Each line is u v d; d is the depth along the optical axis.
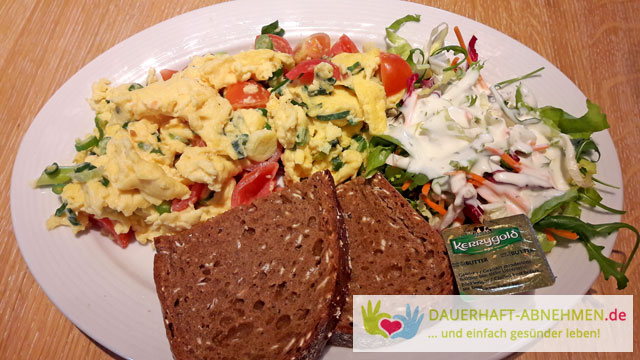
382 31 0.31
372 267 0.23
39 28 0.32
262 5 0.31
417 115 0.26
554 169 0.25
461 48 0.28
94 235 0.25
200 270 0.22
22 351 0.23
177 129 0.25
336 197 0.23
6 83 0.30
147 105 0.24
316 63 0.27
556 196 0.24
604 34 0.33
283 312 0.21
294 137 0.25
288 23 0.31
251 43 0.30
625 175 0.28
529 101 0.27
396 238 0.23
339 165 0.26
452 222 0.25
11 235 0.26
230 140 0.25
